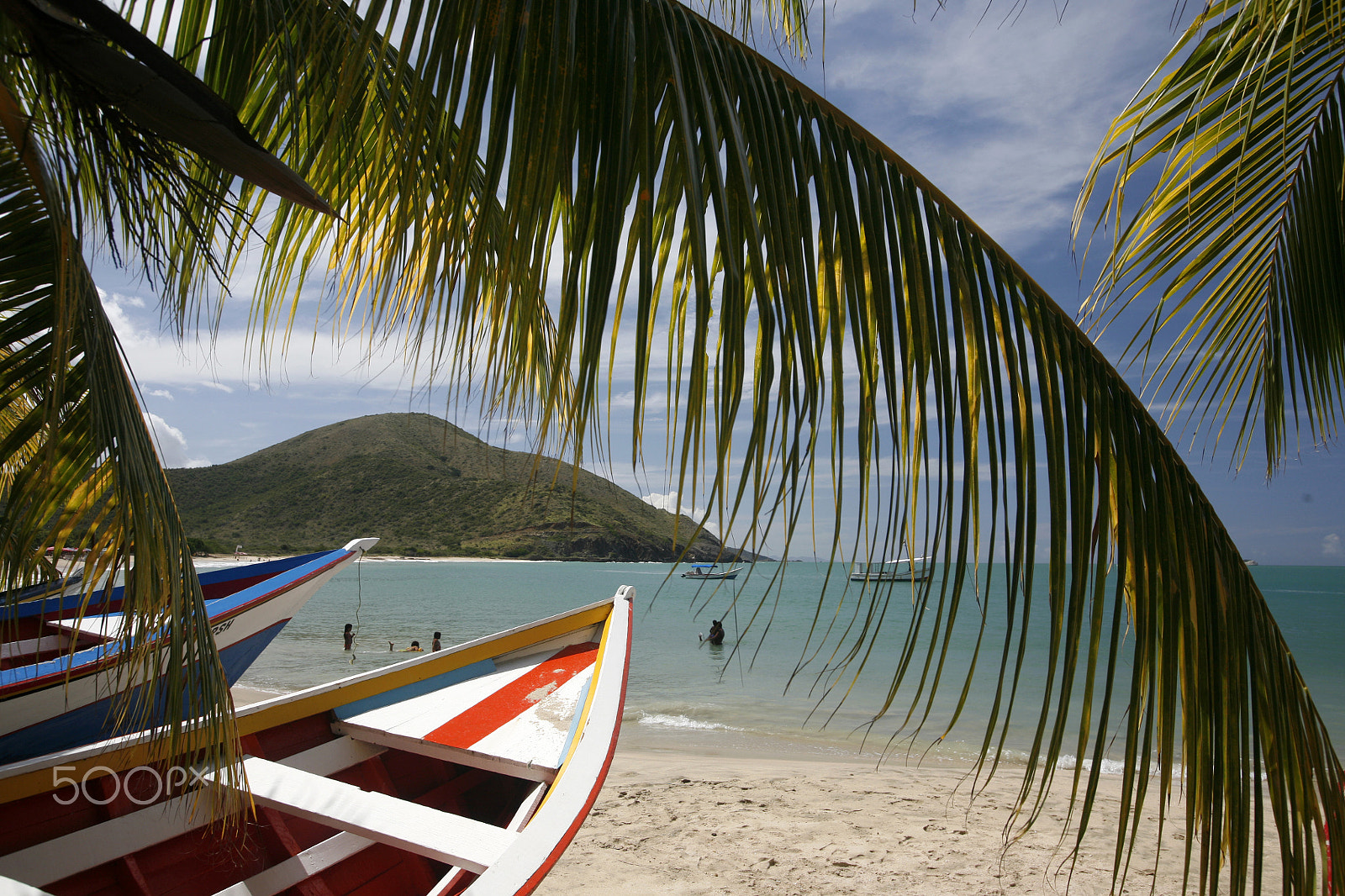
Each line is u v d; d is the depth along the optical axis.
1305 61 1.80
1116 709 13.31
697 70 1.04
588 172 0.93
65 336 1.60
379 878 2.97
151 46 0.93
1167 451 1.52
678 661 20.42
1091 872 5.32
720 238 0.95
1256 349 2.02
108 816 2.65
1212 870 1.37
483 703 3.80
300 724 3.43
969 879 5.14
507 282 0.90
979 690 15.90
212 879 2.77
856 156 1.22
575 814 2.38
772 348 0.98
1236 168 1.88
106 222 1.44
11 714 3.36
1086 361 1.47
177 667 2.02
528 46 0.92
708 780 7.82
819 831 6.11
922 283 1.23
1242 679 1.44
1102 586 1.26
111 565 1.99
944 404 1.16
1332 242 1.90
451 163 0.97
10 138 1.41
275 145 1.47
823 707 13.92
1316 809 1.50
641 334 0.92
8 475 2.40
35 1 0.93
